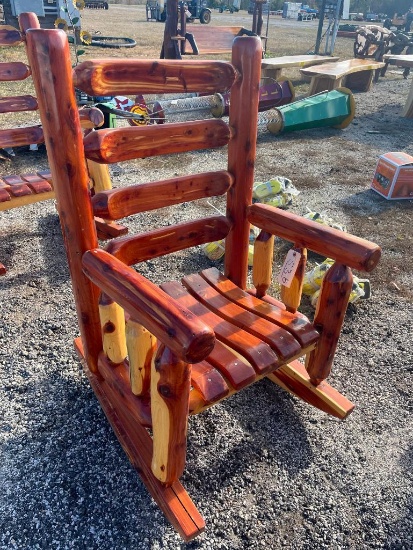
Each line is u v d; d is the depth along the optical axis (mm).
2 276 2758
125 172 4406
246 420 1895
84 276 1507
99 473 1652
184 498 1416
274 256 3100
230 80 1617
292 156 5094
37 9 10453
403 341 2396
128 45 10844
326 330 1631
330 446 1802
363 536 1504
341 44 14625
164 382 1142
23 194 2676
